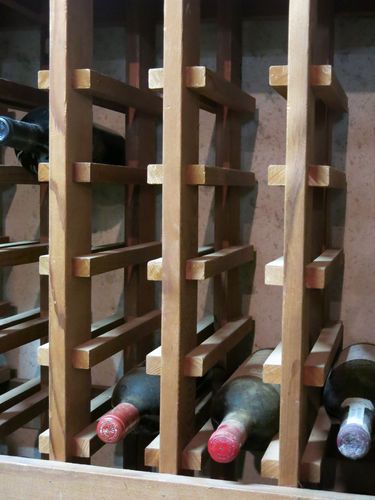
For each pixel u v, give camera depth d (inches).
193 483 34.1
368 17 46.4
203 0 49.1
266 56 48.9
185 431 37.3
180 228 35.7
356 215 47.2
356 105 46.9
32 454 54.1
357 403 36.9
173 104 35.3
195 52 37.5
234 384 40.7
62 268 37.4
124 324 45.2
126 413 36.5
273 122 48.8
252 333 49.9
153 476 34.9
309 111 33.7
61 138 37.2
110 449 52.9
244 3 48.8
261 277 49.6
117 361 52.2
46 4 52.0
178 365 35.9
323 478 48.2
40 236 51.8
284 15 48.0
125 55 51.3
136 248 44.4
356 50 46.8
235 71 48.0
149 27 50.4
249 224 49.7
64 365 37.5
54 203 37.4
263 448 39.8
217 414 39.8
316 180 33.9
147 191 50.1
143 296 49.8
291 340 33.8
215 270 38.7
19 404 46.2
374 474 47.5
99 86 38.6
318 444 37.5
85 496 35.3
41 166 39.3
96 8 51.2
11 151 53.7
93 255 39.1
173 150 35.5
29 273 54.5
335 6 46.4
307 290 35.2
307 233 34.3
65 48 36.8
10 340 43.6
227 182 41.4
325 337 42.3
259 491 33.2
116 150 50.2
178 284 35.8
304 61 33.0
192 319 38.3
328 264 36.7
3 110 53.2
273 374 34.3
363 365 41.3
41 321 47.6
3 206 54.5
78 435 38.5
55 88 37.1
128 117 48.3
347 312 47.7
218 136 48.3
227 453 32.9
